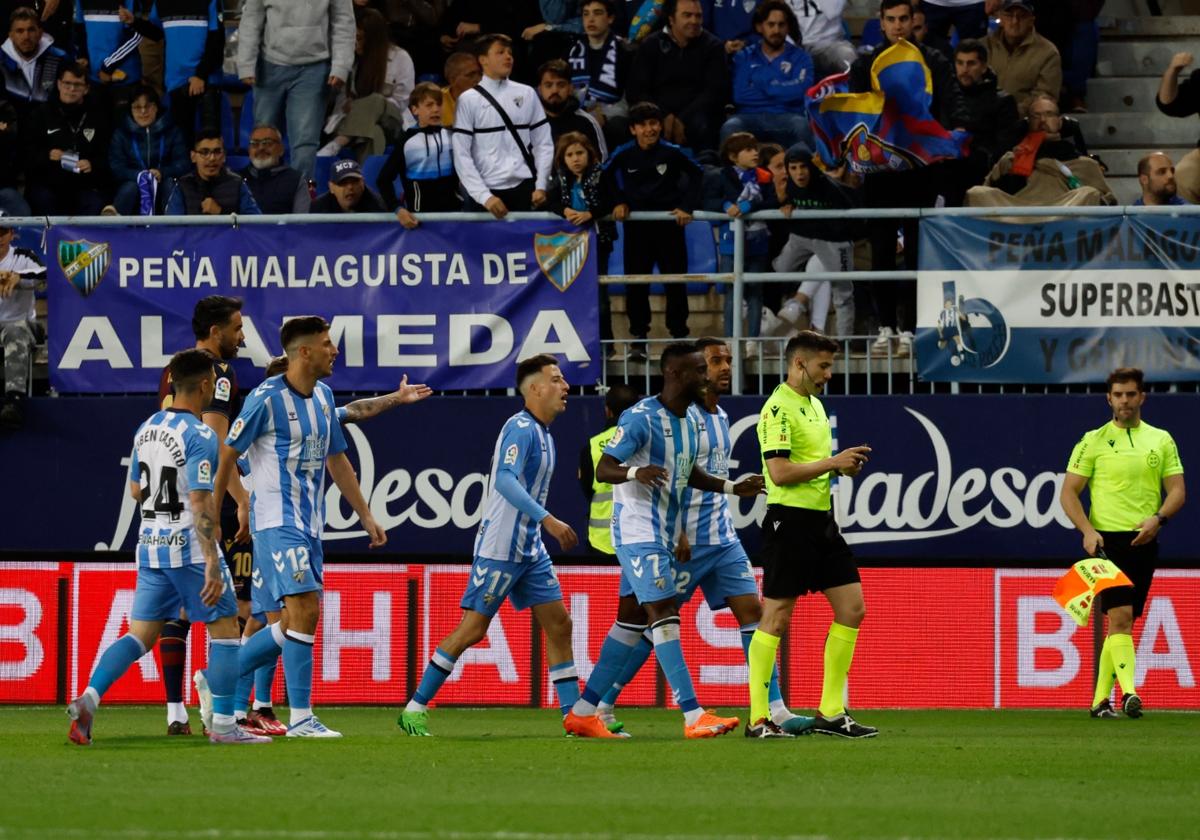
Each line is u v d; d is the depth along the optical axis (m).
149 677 45.91
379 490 46.03
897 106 47.59
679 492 35.09
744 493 34.81
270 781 26.55
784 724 35.66
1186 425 44.94
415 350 45.88
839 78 48.91
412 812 22.86
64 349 46.38
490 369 45.81
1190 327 44.59
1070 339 44.81
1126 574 42.19
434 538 45.97
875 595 45.19
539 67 56.00
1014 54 57.09
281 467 34.53
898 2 47.59
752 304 47.00
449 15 60.81
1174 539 45.03
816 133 48.38
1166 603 44.88
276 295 46.09
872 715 43.34
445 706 45.56
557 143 47.00
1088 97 63.75
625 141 53.47
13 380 46.69
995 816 22.78
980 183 49.25
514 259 45.75
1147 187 48.47
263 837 20.47
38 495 46.41
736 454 45.28
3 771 27.75
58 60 57.22
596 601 45.34
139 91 54.09
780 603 35.34
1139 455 42.09
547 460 36.16
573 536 34.59
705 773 28.05
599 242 46.50
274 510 34.62
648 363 45.34
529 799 24.36
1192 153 50.09
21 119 55.31
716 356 37.41
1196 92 54.53
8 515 46.41
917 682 45.06
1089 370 44.78
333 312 46.03
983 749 32.62
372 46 57.19
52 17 59.16
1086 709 44.78
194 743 33.72
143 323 46.28
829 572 35.47
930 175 47.66
